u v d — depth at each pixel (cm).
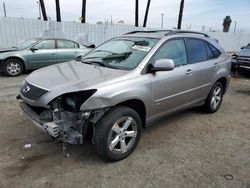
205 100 528
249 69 1013
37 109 338
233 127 483
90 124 332
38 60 962
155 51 388
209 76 503
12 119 479
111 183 297
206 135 441
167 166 337
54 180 300
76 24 1543
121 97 326
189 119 516
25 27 1357
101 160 346
